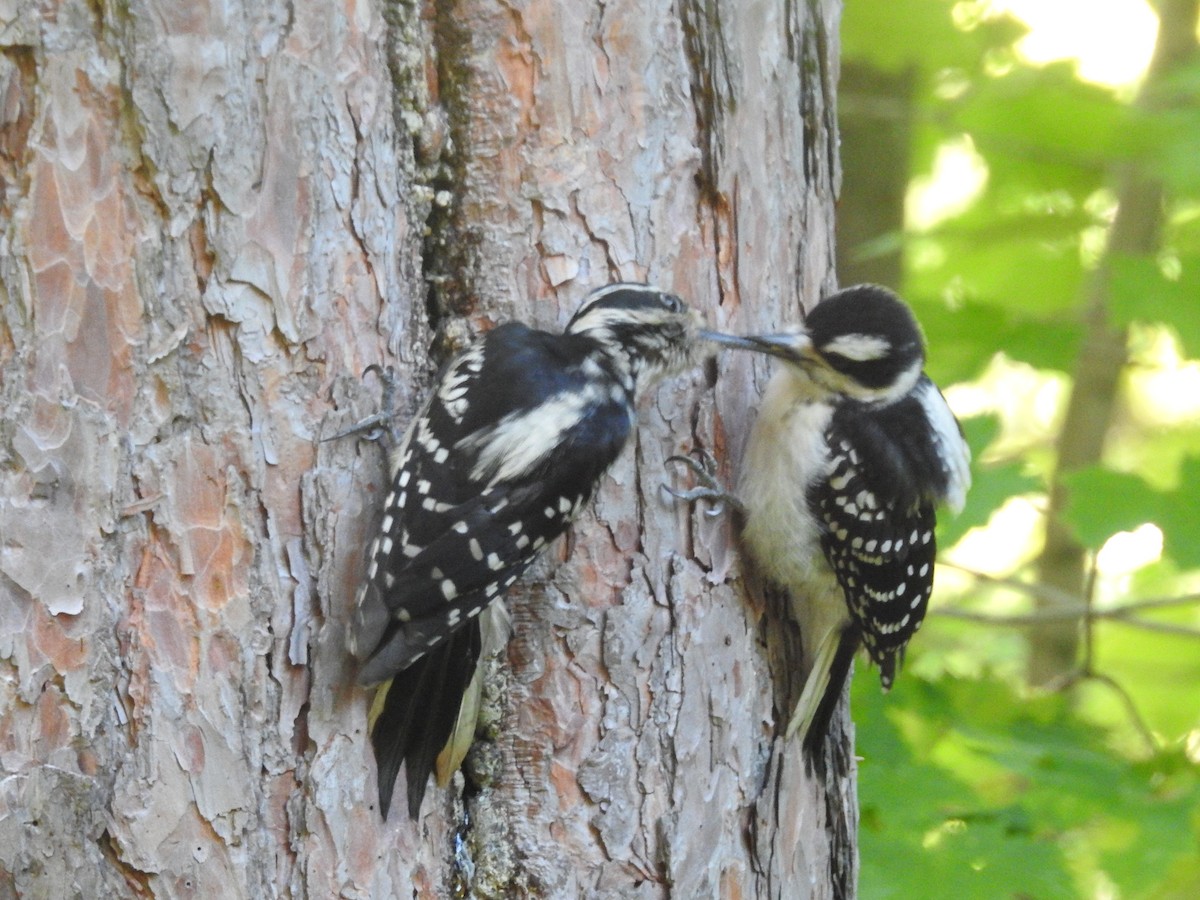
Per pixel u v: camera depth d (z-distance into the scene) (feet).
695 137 23.16
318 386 20.03
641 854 23.04
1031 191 40.19
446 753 21.26
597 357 21.81
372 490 20.74
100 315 18.52
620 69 22.35
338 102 19.92
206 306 19.06
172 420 19.03
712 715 23.95
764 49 24.09
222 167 18.89
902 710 31.48
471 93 21.99
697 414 24.00
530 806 22.70
